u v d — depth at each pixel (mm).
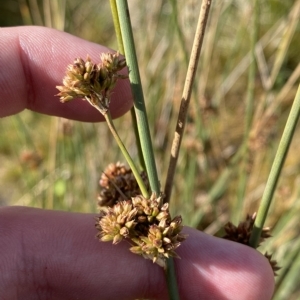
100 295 92
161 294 92
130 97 94
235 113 213
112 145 186
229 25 217
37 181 190
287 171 176
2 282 86
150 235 67
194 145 144
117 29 69
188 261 88
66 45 96
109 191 82
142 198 69
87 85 64
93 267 90
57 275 90
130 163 66
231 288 86
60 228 91
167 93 177
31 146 180
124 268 90
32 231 90
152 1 174
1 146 239
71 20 170
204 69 149
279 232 137
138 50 185
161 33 207
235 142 202
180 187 173
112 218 69
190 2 142
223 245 87
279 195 141
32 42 96
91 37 240
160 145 181
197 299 89
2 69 94
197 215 153
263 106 138
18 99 99
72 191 173
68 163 170
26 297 90
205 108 147
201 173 180
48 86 99
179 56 153
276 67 134
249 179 161
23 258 88
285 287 134
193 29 147
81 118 103
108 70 64
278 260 147
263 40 166
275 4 209
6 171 233
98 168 172
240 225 88
